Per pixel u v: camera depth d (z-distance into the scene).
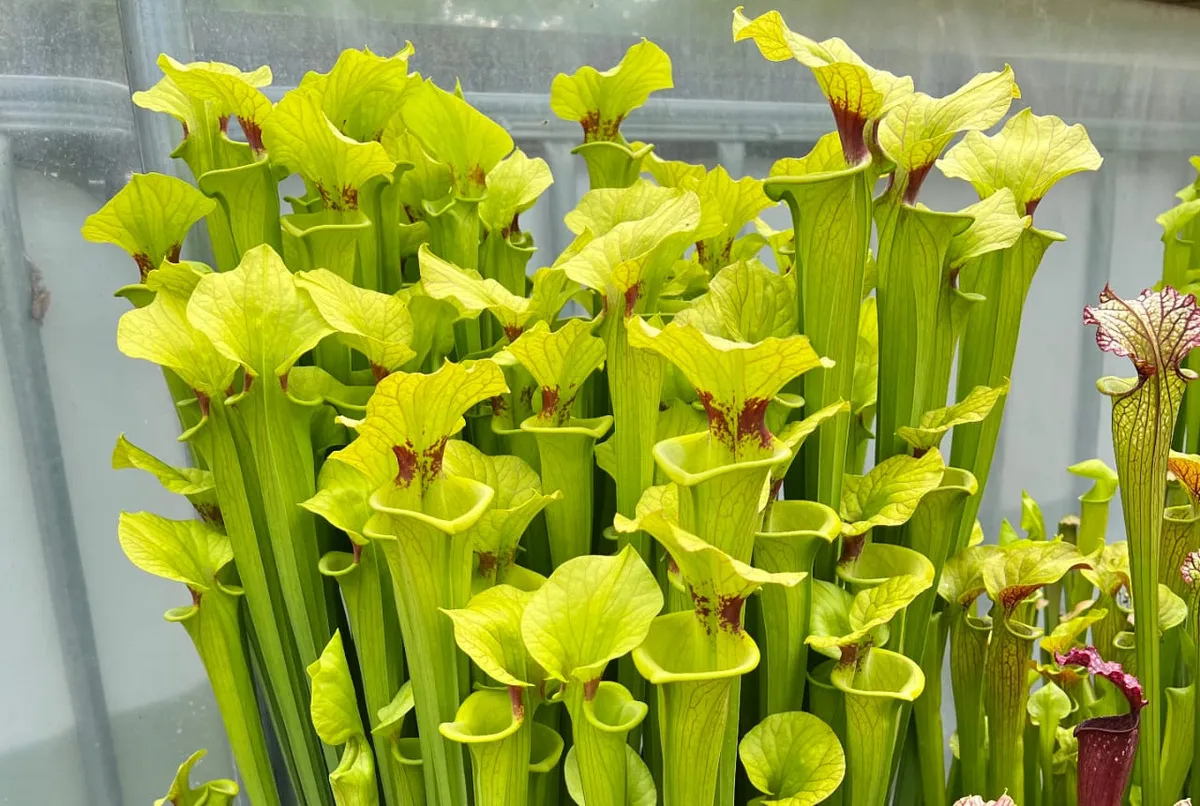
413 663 0.80
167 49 1.09
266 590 0.89
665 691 0.73
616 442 0.85
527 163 1.02
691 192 0.82
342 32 1.19
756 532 0.81
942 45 1.67
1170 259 1.30
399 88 0.93
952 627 0.98
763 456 0.70
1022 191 0.94
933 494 0.89
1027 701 1.03
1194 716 1.01
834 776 0.80
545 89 1.33
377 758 0.90
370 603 0.86
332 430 0.92
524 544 0.97
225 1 1.12
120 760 1.24
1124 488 0.90
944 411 0.90
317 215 0.92
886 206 0.88
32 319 1.13
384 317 0.87
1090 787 0.91
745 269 0.86
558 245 1.42
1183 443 1.24
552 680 0.80
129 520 0.87
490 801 0.77
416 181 1.03
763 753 0.82
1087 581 1.24
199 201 0.92
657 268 0.85
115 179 1.14
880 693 0.80
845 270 0.82
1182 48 2.06
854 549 0.89
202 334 0.83
